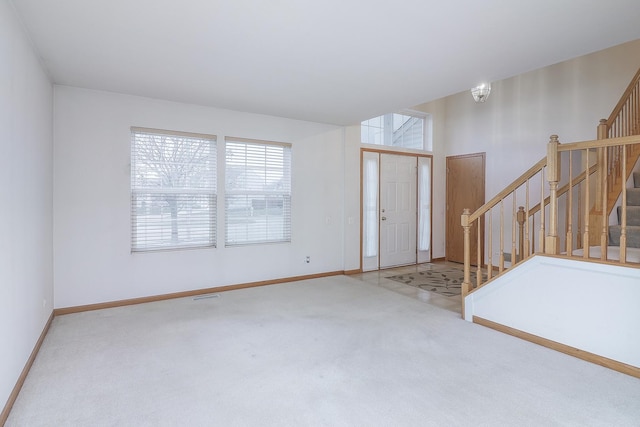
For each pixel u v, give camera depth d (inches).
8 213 81.3
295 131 200.4
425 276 218.1
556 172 115.0
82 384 90.8
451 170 266.5
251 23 92.6
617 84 184.5
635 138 95.3
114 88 145.7
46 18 90.0
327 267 216.4
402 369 99.3
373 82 137.9
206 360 104.7
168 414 78.6
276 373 97.0
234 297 170.1
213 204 177.3
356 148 225.1
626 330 96.3
